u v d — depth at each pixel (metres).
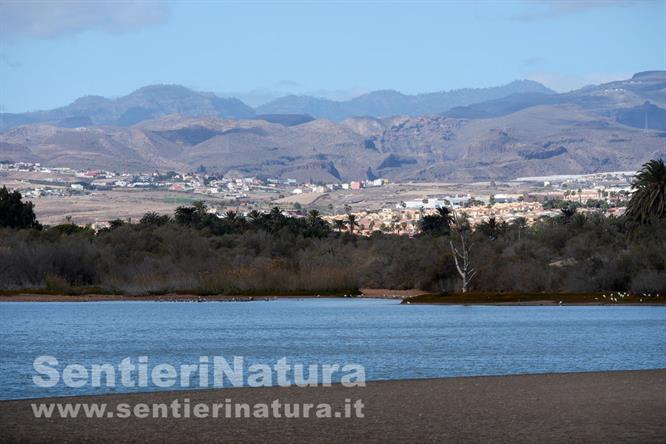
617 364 60.19
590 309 128.38
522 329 93.62
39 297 158.88
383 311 130.88
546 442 30.62
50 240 183.88
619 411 36.47
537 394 41.38
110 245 182.25
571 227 180.50
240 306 145.38
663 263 140.88
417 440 31.36
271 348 75.00
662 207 150.12
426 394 42.22
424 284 169.75
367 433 32.75
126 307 143.62
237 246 196.75
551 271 152.75
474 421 34.75
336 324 104.81
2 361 65.81
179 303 155.00
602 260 149.50
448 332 90.69
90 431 33.81
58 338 87.62
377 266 182.38
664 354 66.81
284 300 162.88
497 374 55.00
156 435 32.91
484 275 156.75
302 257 187.62
